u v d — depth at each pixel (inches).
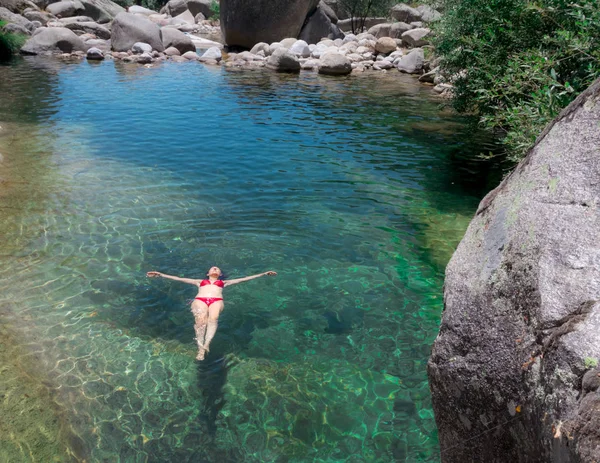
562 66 314.7
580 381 87.7
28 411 181.3
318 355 219.1
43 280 263.3
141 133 540.7
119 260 286.8
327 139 547.5
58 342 218.8
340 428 181.6
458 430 125.4
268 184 412.8
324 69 994.7
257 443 173.9
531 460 98.6
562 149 129.5
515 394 104.4
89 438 172.6
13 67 896.9
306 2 1166.3
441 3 540.4
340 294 264.1
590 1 264.5
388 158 493.7
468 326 122.6
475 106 504.4
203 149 496.4
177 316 242.5
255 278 273.6
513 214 129.4
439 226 348.8
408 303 259.0
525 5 357.7
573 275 103.3
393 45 1141.1
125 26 1093.1
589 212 111.8
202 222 338.6
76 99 681.0
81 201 361.7
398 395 197.9
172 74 903.1
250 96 750.5
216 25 1652.3
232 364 211.8
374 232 335.3
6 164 422.3
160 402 189.9
